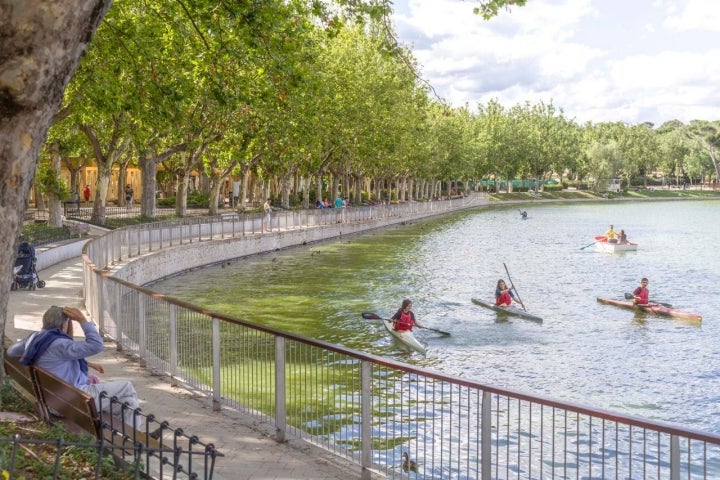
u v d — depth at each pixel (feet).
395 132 221.25
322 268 144.46
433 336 81.25
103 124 157.79
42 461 20.94
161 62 73.00
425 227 272.72
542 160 530.27
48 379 24.27
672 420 52.70
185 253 133.18
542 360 70.23
